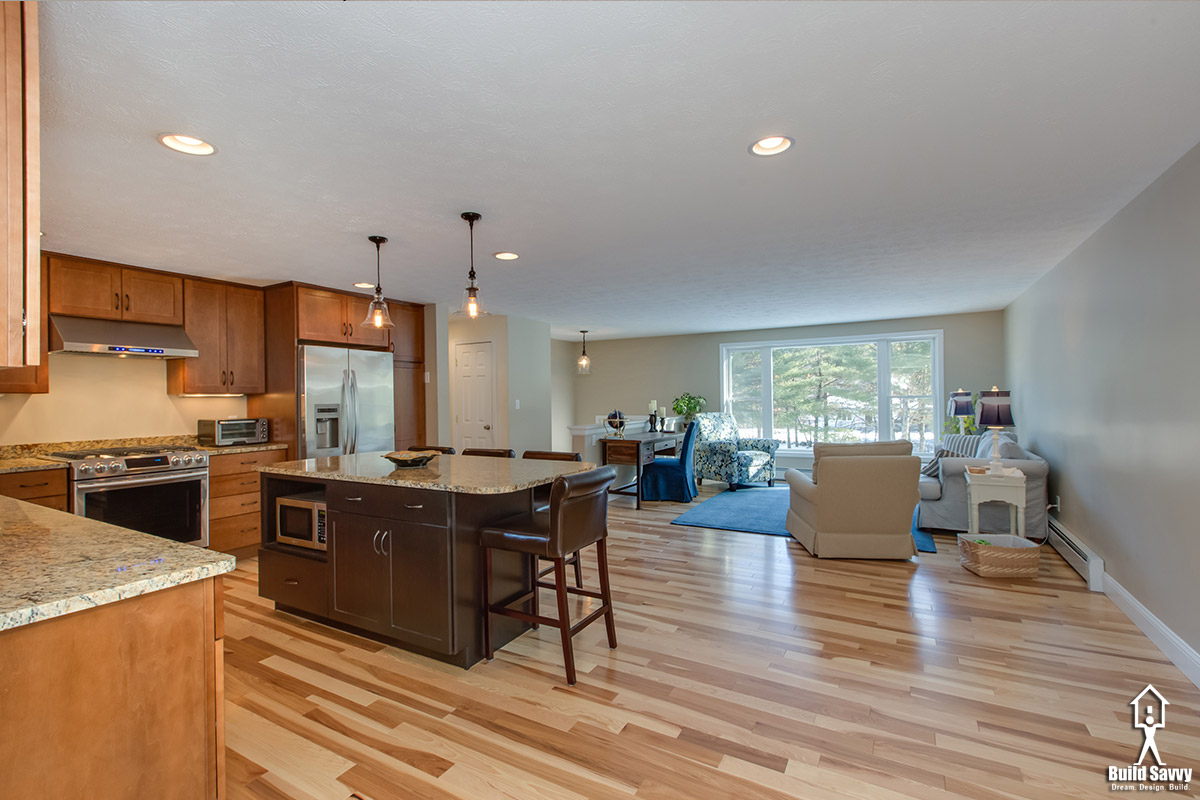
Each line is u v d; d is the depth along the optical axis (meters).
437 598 2.49
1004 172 2.56
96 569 1.24
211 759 1.32
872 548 4.12
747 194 2.79
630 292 5.38
